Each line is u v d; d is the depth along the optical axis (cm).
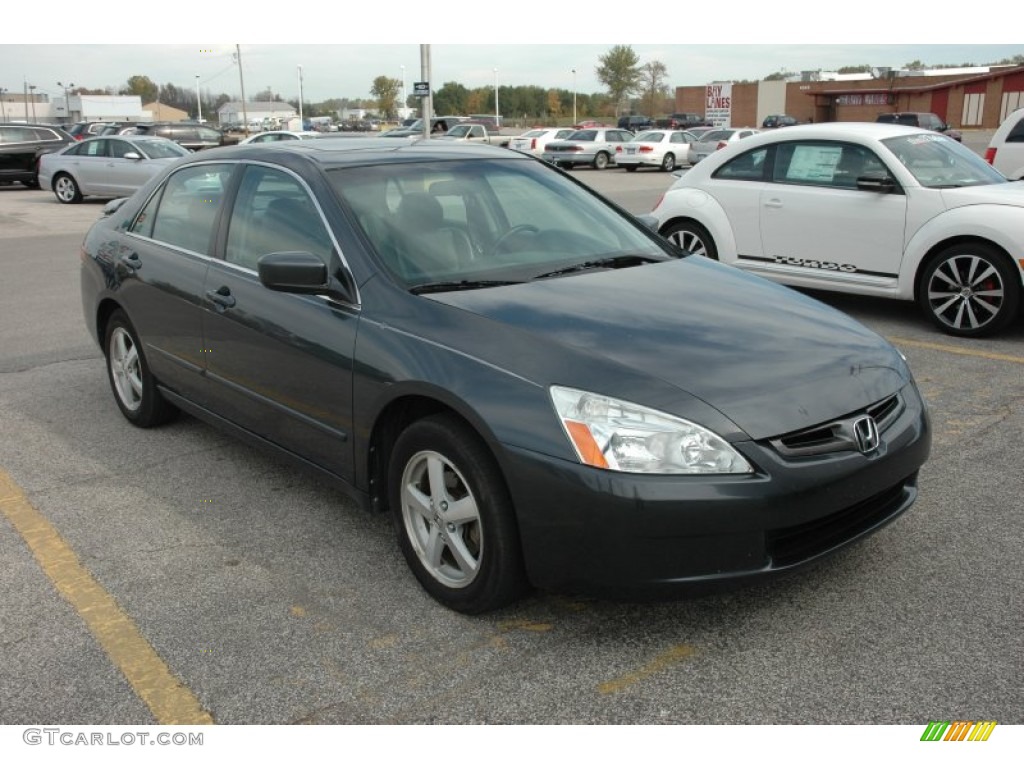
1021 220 638
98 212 1889
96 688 279
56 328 783
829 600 315
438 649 293
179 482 437
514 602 307
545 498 272
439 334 311
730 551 269
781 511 270
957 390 548
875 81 6275
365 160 397
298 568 350
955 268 674
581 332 304
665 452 265
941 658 281
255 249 399
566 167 3416
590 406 272
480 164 424
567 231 404
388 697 270
